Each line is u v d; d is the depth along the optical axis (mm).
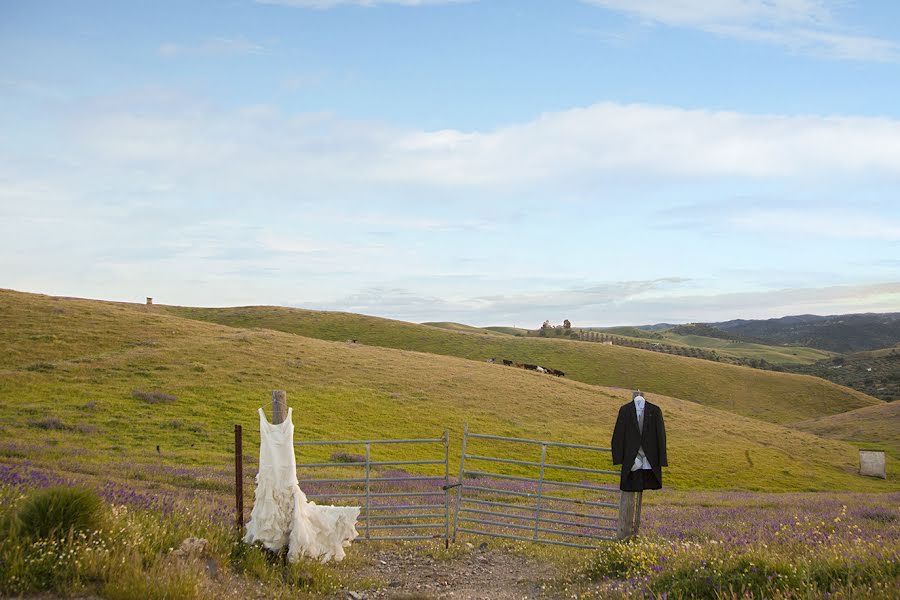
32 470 13938
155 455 22859
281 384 40531
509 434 39250
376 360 54750
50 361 37812
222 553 8391
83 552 6957
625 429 10664
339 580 8609
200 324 58188
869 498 26828
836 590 6152
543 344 101188
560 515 17719
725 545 8984
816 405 87750
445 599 8414
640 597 7008
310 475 22016
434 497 19562
